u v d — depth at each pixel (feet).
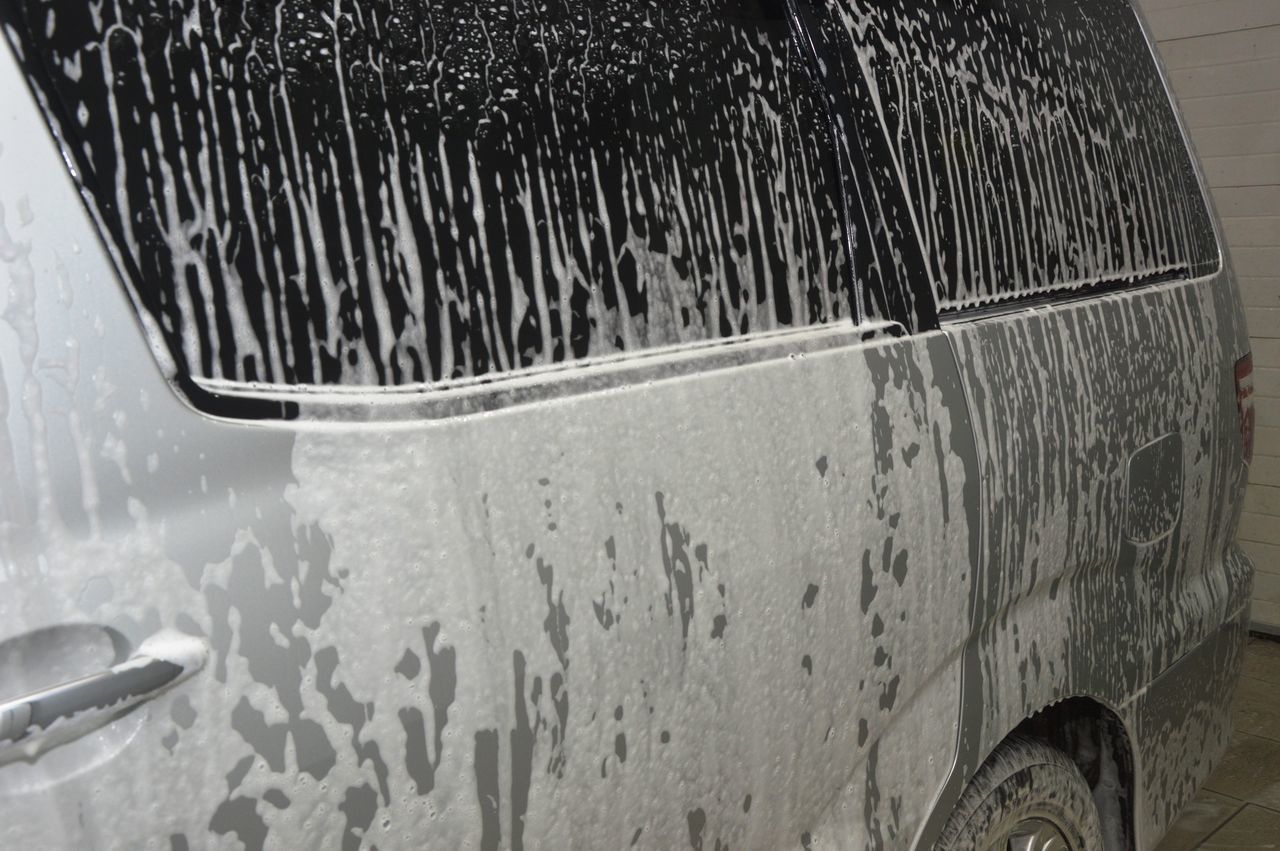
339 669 2.50
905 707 4.36
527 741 2.86
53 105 2.26
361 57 2.77
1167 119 6.72
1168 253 6.38
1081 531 5.27
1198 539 6.50
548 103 3.16
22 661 2.12
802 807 3.89
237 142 2.52
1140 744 6.04
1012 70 5.27
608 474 3.11
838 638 3.89
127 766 2.21
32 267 2.20
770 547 3.58
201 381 2.40
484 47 3.03
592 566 3.03
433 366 2.81
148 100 2.39
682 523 3.29
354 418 2.63
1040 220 5.23
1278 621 13.17
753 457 3.55
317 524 2.51
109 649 2.20
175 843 2.26
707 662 3.37
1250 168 12.64
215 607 2.33
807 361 3.82
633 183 3.35
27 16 2.25
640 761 3.19
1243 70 12.50
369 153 2.74
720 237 3.62
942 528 4.33
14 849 2.07
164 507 2.30
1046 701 5.24
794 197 3.92
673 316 3.43
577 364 3.14
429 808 2.66
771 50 3.95
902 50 4.57
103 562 2.21
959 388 4.46
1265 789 9.85
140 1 2.41
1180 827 9.32
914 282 4.38
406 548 2.64
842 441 3.89
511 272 3.00
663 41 3.56
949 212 4.64
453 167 2.90
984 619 4.68
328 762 2.48
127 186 2.34
